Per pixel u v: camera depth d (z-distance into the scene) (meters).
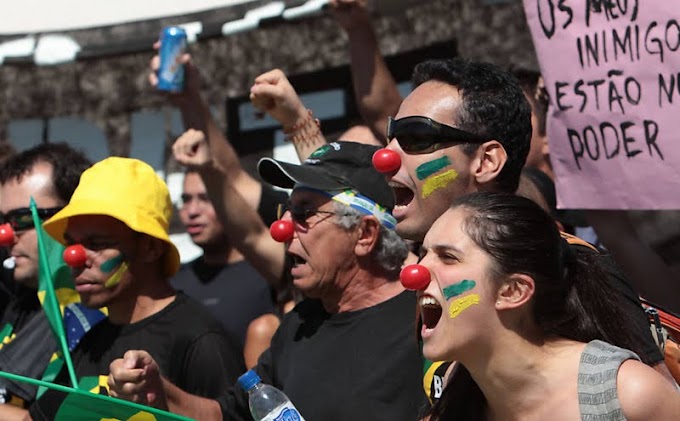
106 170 4.74
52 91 7.83
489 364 2.99
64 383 4.69
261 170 4.36
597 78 4.58
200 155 5.14
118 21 7.30
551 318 3.00
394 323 3.94
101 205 4.57
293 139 4.86
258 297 5.96
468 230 3.00
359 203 4.08
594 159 4.60
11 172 5.23
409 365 3.81
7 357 5.02
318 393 3.91
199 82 5.31
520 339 2.98
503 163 3.63
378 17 6.76
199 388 4.45
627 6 4.48
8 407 4.86
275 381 4.20
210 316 4.67
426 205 3.63
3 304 5.82
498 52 6.53
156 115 7.68
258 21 6.58
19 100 7.89
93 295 4.57
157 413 3.60
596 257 3.18
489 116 3.61
